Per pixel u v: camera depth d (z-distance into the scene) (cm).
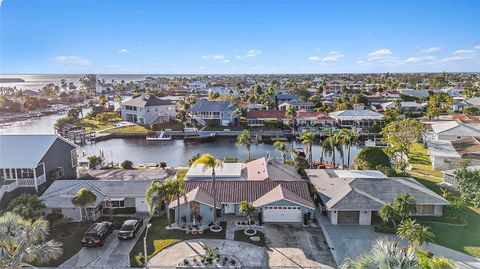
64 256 3081
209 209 3803
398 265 1609
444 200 3881
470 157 5531
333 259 3034
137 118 11631
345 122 10350
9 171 4134
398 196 3662
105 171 5284
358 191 3944
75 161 5097
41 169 4256
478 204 3850
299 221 3816
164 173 5153
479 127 7494
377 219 3828
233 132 10081
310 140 6247
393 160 6375
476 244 3256
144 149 8650
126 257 3067
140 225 3691
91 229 3356
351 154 7719
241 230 3612
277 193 3878
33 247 2133
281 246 3269
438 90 18150
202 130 10331
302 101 14012
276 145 6438
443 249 3152
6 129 11406
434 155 5844
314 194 4431
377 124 9962
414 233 2859
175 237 3450
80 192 3612
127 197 4012
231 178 4475
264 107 12938
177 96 18238
